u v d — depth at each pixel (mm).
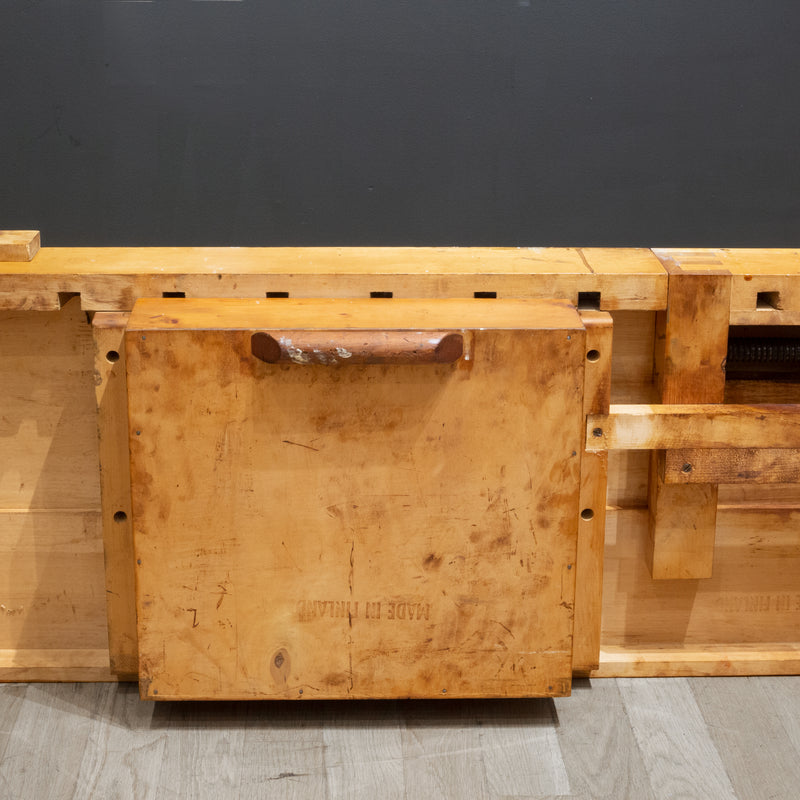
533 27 2498
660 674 1942
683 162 2641
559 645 1765
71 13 2426
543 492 1685
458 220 2676
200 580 1713
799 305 1753
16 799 1637
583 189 2662
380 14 2467
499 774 1702
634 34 2516
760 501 1919
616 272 1741
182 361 1604
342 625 1741
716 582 1936
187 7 2432
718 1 2486
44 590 1907
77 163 2568
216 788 1663
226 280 1725
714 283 1729
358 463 1661
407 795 1650
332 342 1561
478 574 1723
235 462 1654
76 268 1733
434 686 1776
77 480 1855
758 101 2582
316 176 2611
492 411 1643
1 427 1825
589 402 1731
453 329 1592
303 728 1811
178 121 2535
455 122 2576
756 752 1755
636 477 1886
